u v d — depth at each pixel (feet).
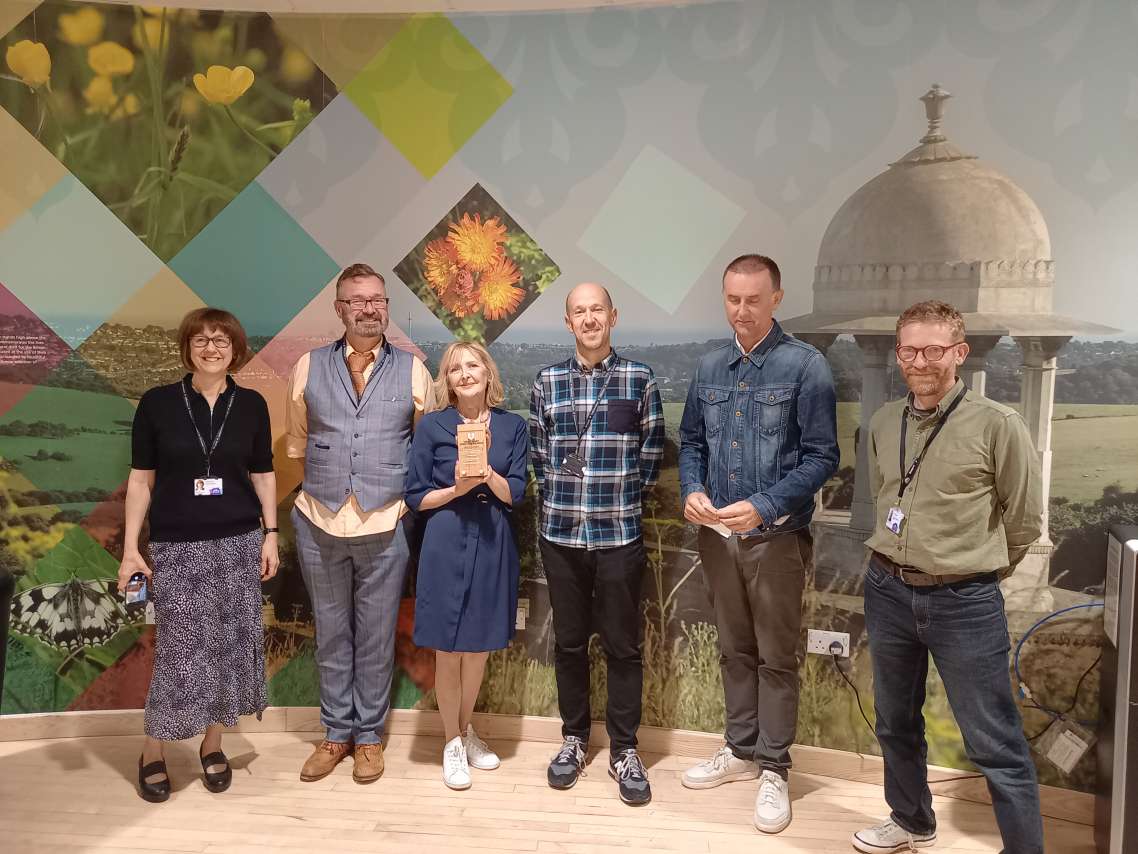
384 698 9.00
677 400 9.37
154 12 9.43
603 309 8.29
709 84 9.01
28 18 9.25
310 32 9.61
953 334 6.48
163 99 9.52
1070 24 7.77
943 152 8.27
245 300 9.77
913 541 6.64
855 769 8.82
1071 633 8.02
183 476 8.07
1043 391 8.08
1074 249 7.89
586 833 7.77
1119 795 6.61
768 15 8.77
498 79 9.52
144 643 9.78
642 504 9.18
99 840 7.52
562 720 9.23
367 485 8.54
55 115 9.38
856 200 8.59
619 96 9.29
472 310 9.76
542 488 8.77
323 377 8.63
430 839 7.63
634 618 8.52
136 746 9.43
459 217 9.68
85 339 9.56
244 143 9.64
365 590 8.79
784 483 7.61
